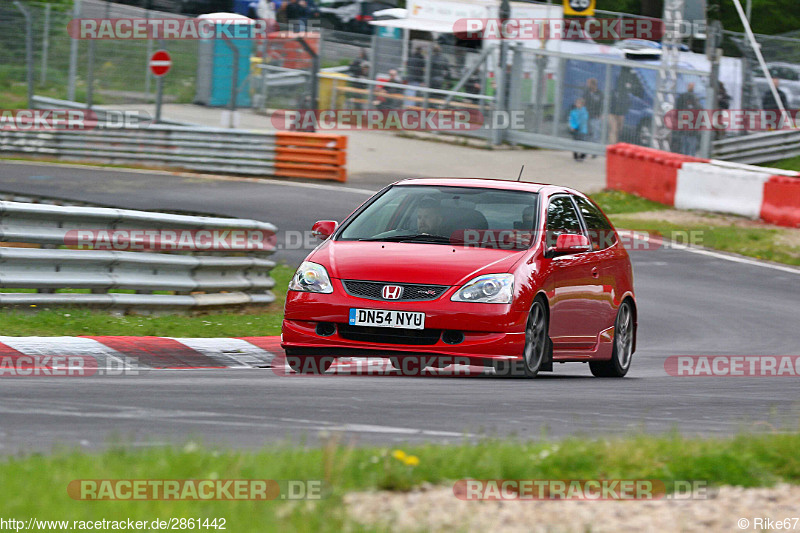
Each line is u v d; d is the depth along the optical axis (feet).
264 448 55.67
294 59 359.05
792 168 321.73
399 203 105.29
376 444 62.34
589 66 329.11
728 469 57.16
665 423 76.84
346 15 400.88
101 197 247.91
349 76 360.07
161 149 310.86
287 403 76.59
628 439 62.18
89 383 82.74
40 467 48.42
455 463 54.03
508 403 81.66
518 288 94.32
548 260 100.48
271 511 44.21
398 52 357.82
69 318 114.32
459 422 72.02
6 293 114.11
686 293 185.98
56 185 264.93
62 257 118.21
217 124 351.87
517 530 46.06
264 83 363.56
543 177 309.01
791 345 143.64
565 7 353.51
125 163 315.37
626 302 117.60
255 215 234.79
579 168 325.83
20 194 221.05
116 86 363.35
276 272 177.47
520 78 345.10
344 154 295.07
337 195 271.90
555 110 337.11
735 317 166.81
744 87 327.47
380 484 50.75
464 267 94.58
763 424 75.05
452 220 102.27
